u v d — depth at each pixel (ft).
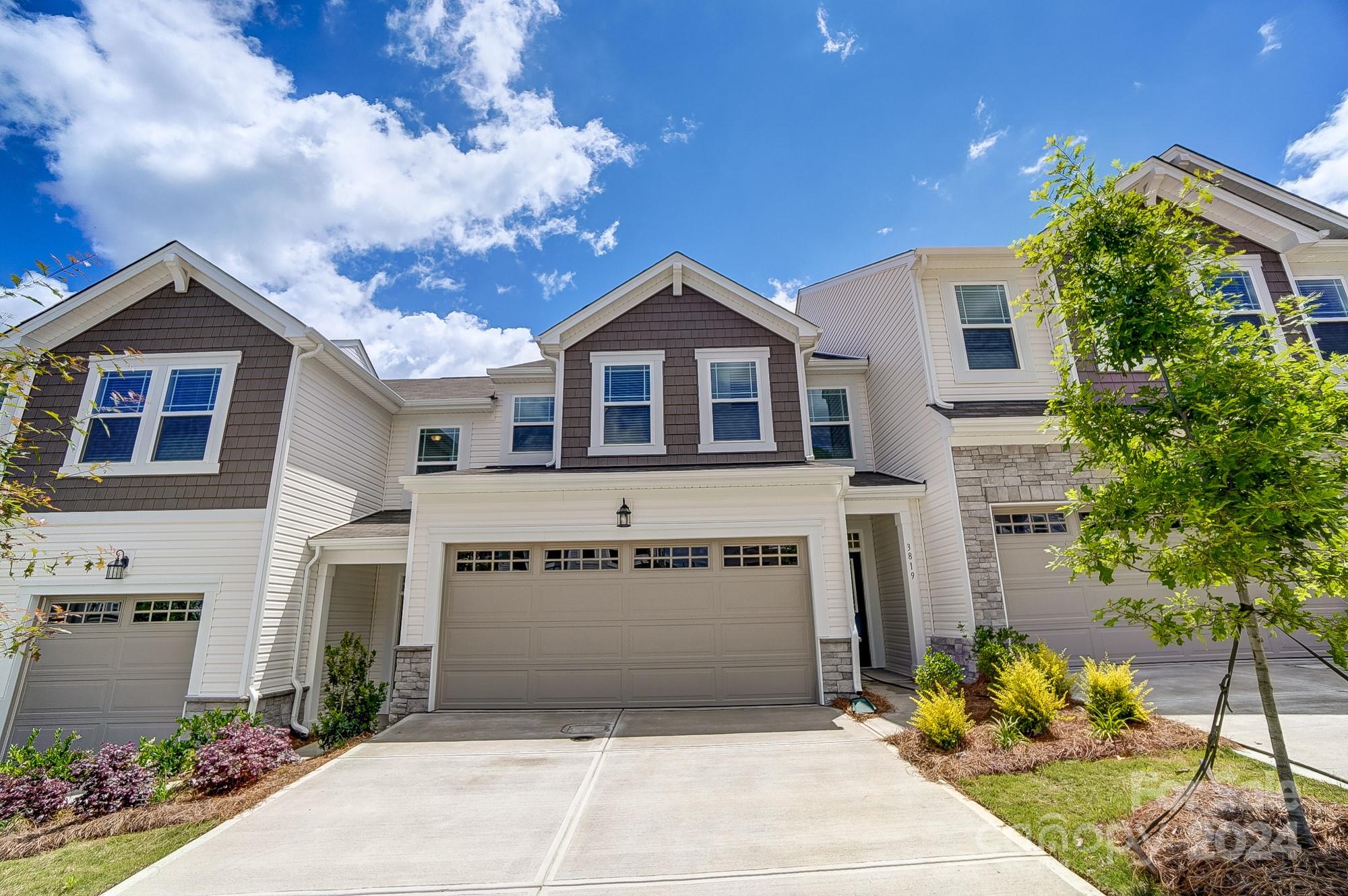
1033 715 19.40
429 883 12.80
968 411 31.91
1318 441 10.85
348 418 36.94
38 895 12.95
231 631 28.27
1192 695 23.35
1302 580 11.44
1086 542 13.32
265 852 14.57
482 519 30.09
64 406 31.09
